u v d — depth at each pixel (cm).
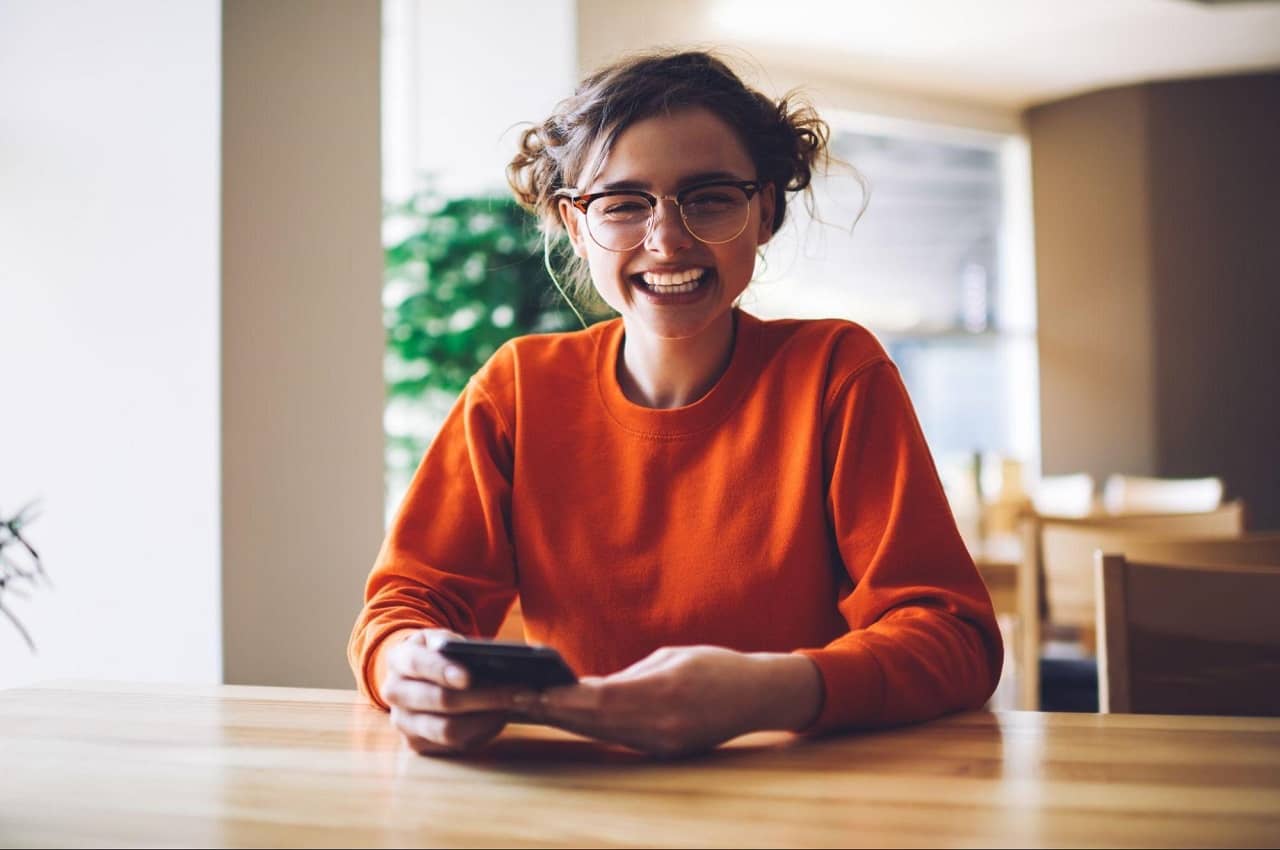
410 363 349
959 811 59
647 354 111
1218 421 604
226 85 181
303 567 194
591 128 103
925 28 501
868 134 620
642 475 107
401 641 87
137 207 186
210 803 62
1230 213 598
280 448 190
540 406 112
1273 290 598
